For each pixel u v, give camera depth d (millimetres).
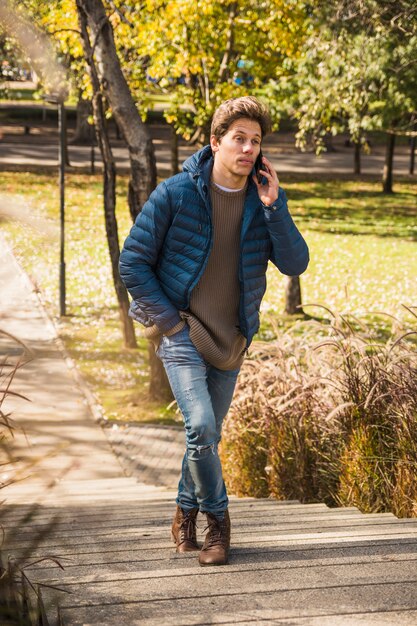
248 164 3473
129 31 20016
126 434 11906
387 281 21875
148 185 13531
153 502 6703
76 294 20109
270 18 21938
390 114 23906
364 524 4691
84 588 2975
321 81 19734
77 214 30766
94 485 9312
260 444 7547
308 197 37500
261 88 26656
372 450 5848
